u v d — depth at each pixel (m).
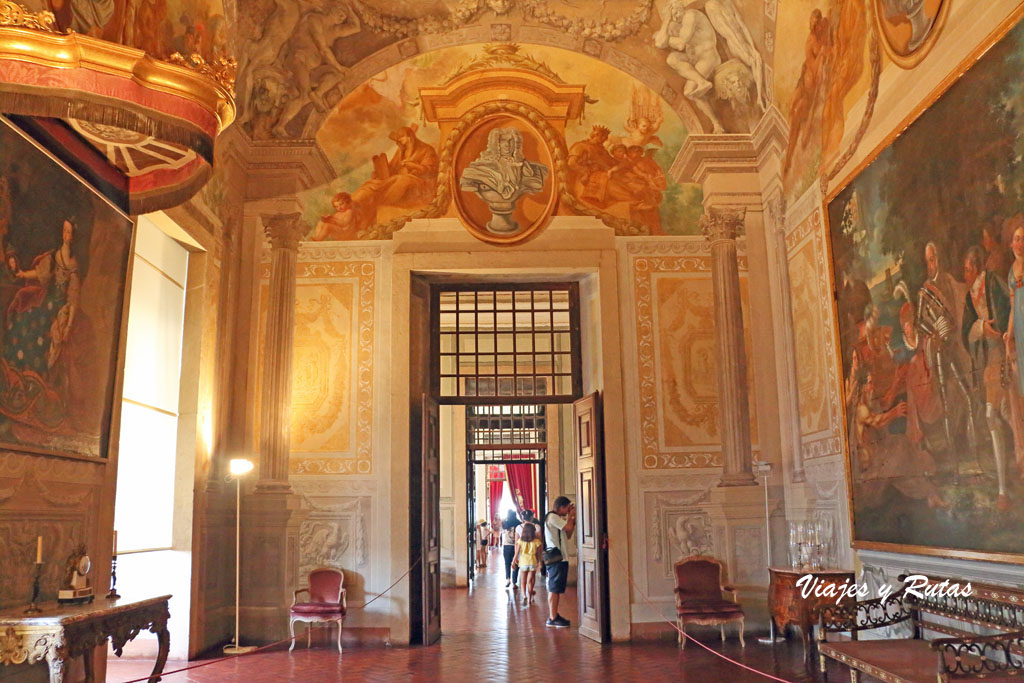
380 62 10.89
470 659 8.81
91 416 6.86
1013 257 5.34
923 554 6.52
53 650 5.15
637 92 11.02
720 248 10.48
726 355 10.23
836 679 7.34
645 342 10.58
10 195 5.59
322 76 10.78
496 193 10.94
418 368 10.86
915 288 6.64
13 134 5.58
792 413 9.65
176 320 9.41
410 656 9.02
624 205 10.95
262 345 10.48
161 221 8.62
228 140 10.02
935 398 6.35
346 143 10.99
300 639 9.79
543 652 9.18
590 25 10.78
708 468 10.31
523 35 10.90
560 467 17.50
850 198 7.87
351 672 8.13
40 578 5.94
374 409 10.49
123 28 6.52
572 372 11.34
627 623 9.88
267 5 9.90
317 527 10.23
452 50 10.94
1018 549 5.35
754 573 9.80
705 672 7.87
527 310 11.50
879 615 7.36
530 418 18.20
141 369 8.65
